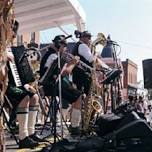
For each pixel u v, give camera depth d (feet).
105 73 22.98
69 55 20.63
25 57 16.90
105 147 13.78
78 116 21.52
